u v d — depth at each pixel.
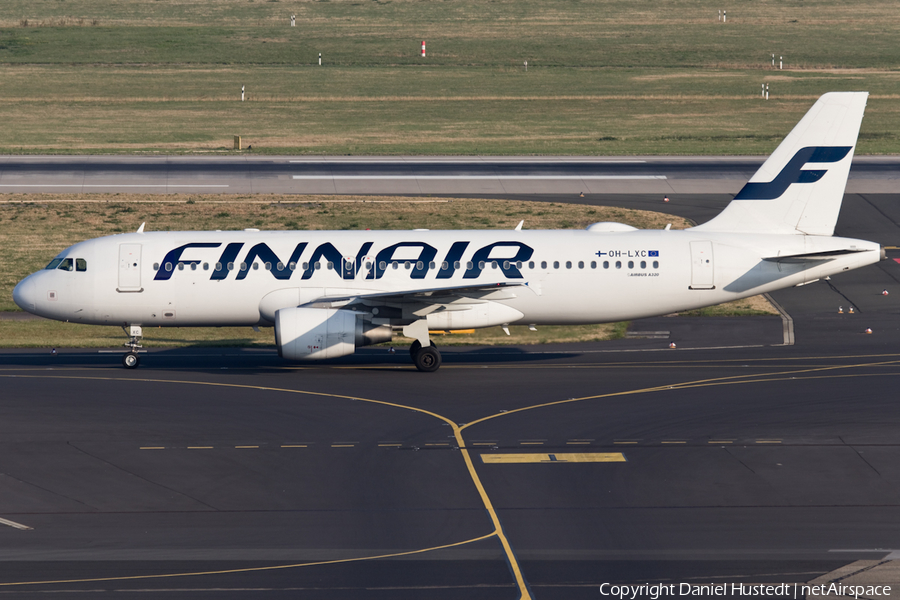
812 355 185.00
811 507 112.88
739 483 120.25
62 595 90.94
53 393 159.00
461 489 118.50
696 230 182.50
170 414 147.62
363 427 141.75
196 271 176.75
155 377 171.12
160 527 107.19
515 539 104.25
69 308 178.25
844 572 96.81
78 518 109.50
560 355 189.00
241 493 117.12
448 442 135.25
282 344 168.38
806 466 125.62
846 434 137.62
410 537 104.75
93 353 193.12
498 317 176.50
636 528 107.25
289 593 91.94
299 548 101.94
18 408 150.12
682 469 124.94
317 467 125.69
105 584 93.38
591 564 98.44
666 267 178.12
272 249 178.00
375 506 113.25
